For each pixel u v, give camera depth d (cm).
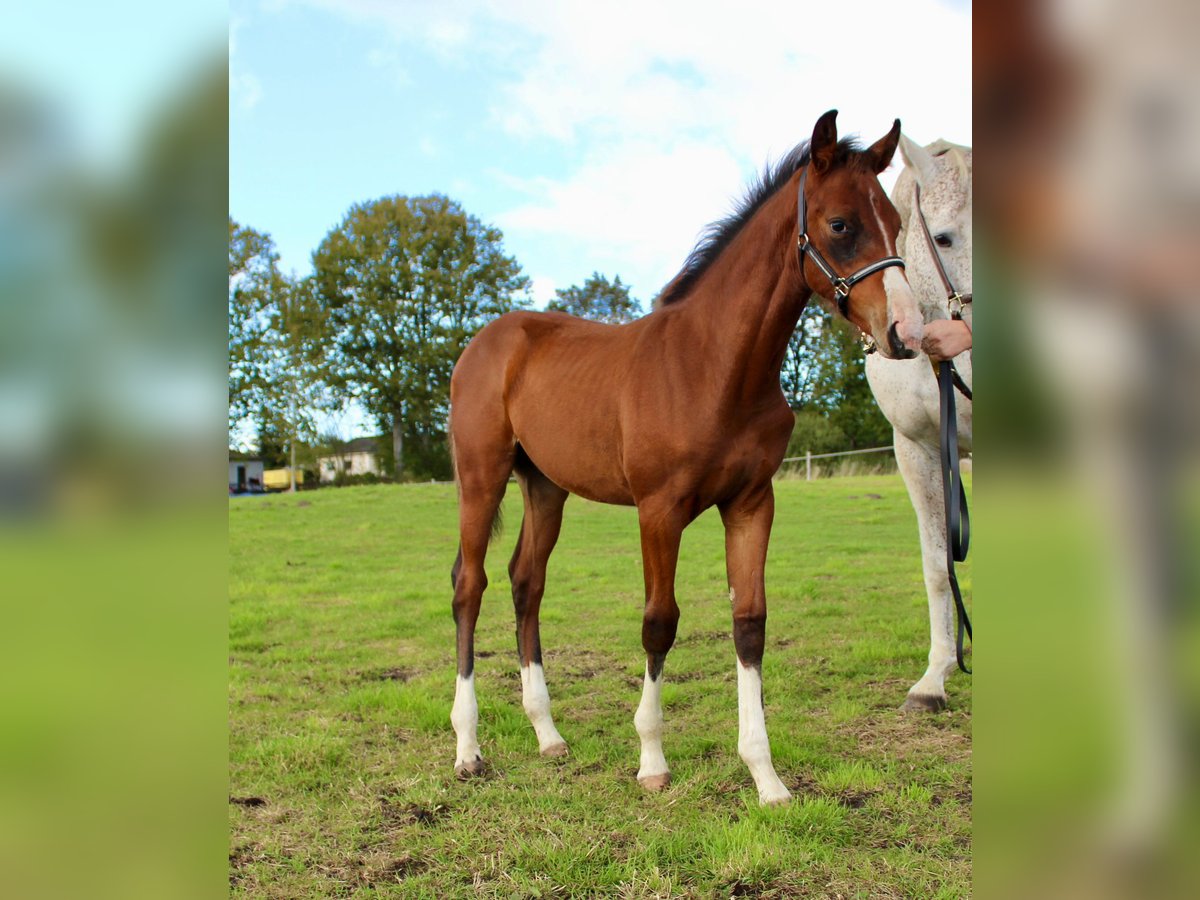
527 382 377
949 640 393
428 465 3331
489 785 319
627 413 320
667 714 394
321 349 3319
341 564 898
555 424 358
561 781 323
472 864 258
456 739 364
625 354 340
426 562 921
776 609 617
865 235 272
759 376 299
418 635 567
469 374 397
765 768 296
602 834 275
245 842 272
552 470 367
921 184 365
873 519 1174
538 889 242
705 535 1052
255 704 416
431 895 240
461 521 381
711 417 300
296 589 744
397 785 319
